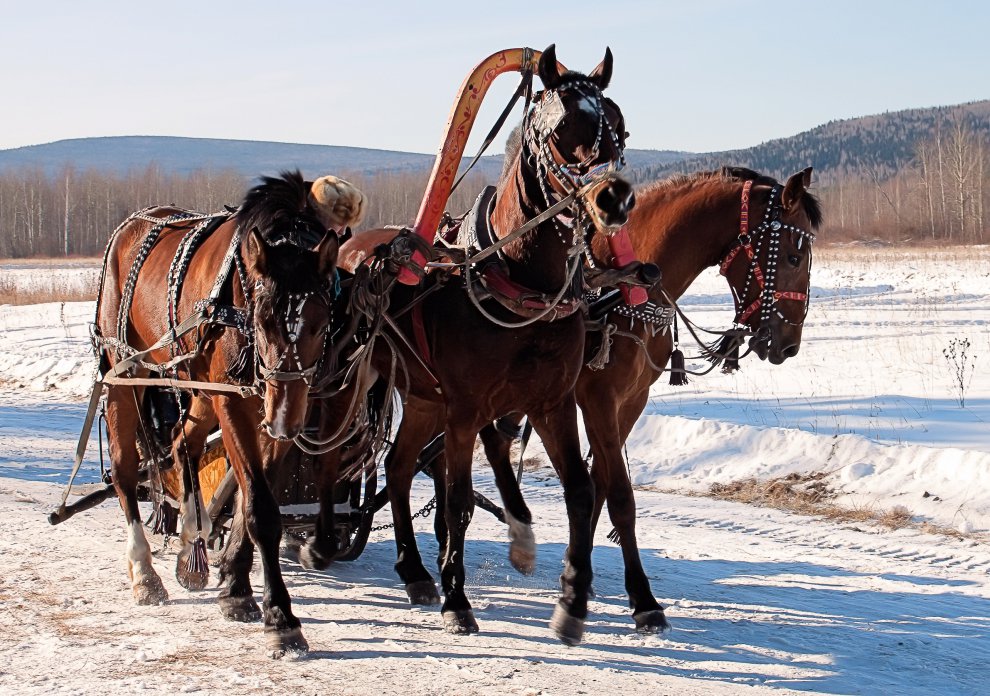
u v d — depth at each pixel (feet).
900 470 33.76
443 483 24.82
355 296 20.65
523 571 23.56
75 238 301.43
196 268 20.43
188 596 22.31
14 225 292.20
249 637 19.48
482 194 20.93
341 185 20.81
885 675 18.28
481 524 32.30
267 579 18.69
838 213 312.91
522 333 19.27
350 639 19.48
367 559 26.63
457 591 20.13
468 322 19.66
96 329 24.53
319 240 18.58
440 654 18.54
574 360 19.74
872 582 24.79
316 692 16.57
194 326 19.53
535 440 43.32
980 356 52.39
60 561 24.61
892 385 46.65
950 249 178.50
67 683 16.93
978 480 31.68
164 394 23.53
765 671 18.21
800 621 21.57
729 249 23.77
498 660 18.21
